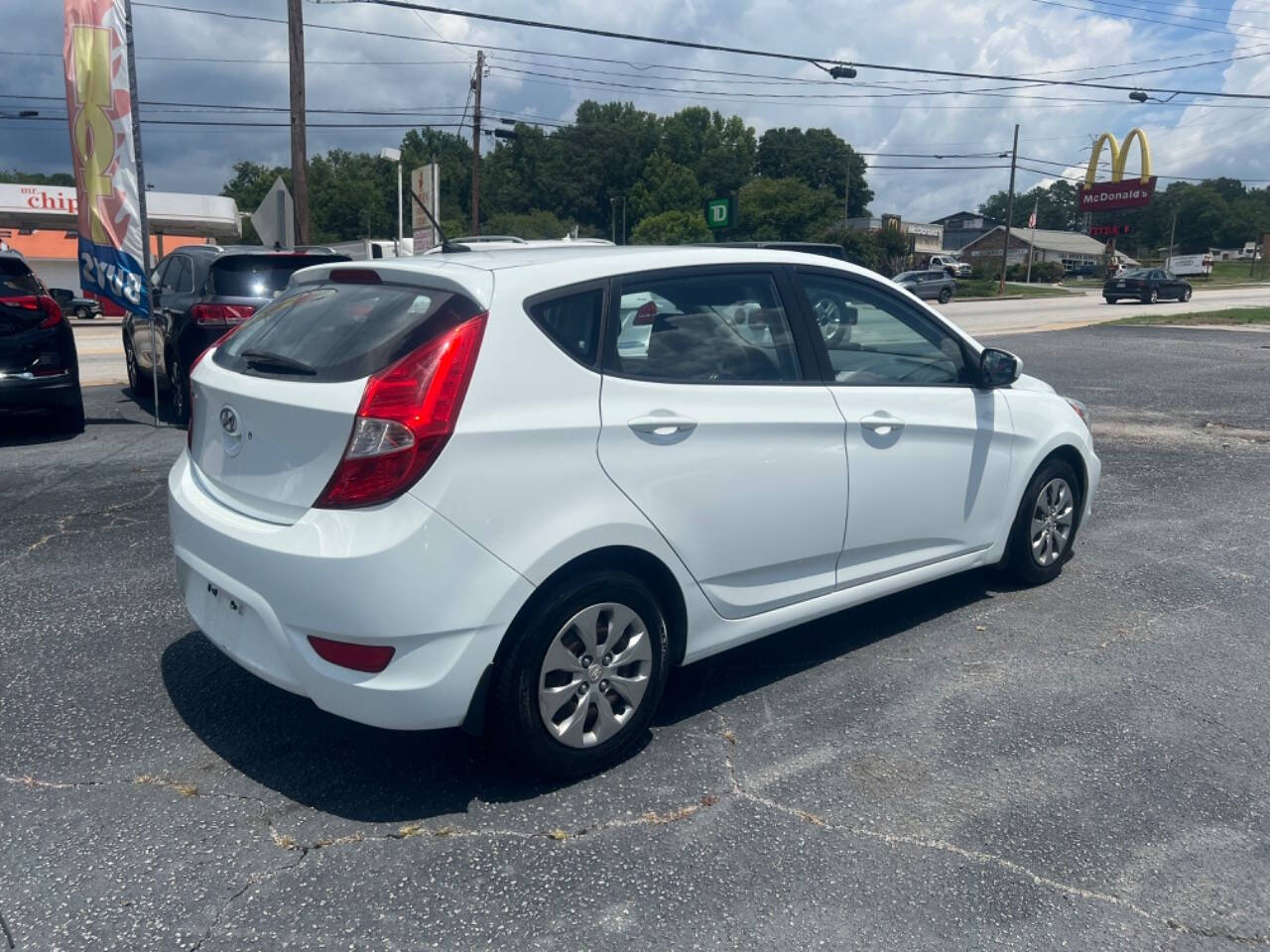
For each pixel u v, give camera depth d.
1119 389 13.59
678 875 3.06
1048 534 5.58
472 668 3.26
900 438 4.52
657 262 3.85
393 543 3.11
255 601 3.35
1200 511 7.37
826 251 12.81
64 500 7.28
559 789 3.53
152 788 3.50
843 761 3.74
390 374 3.20
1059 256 112.69
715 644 3.99
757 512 3.96
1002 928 2.86
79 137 9.77
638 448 3.59
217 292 9.88
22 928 2.80
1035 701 4.24
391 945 2.75
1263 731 4.01
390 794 3.48
